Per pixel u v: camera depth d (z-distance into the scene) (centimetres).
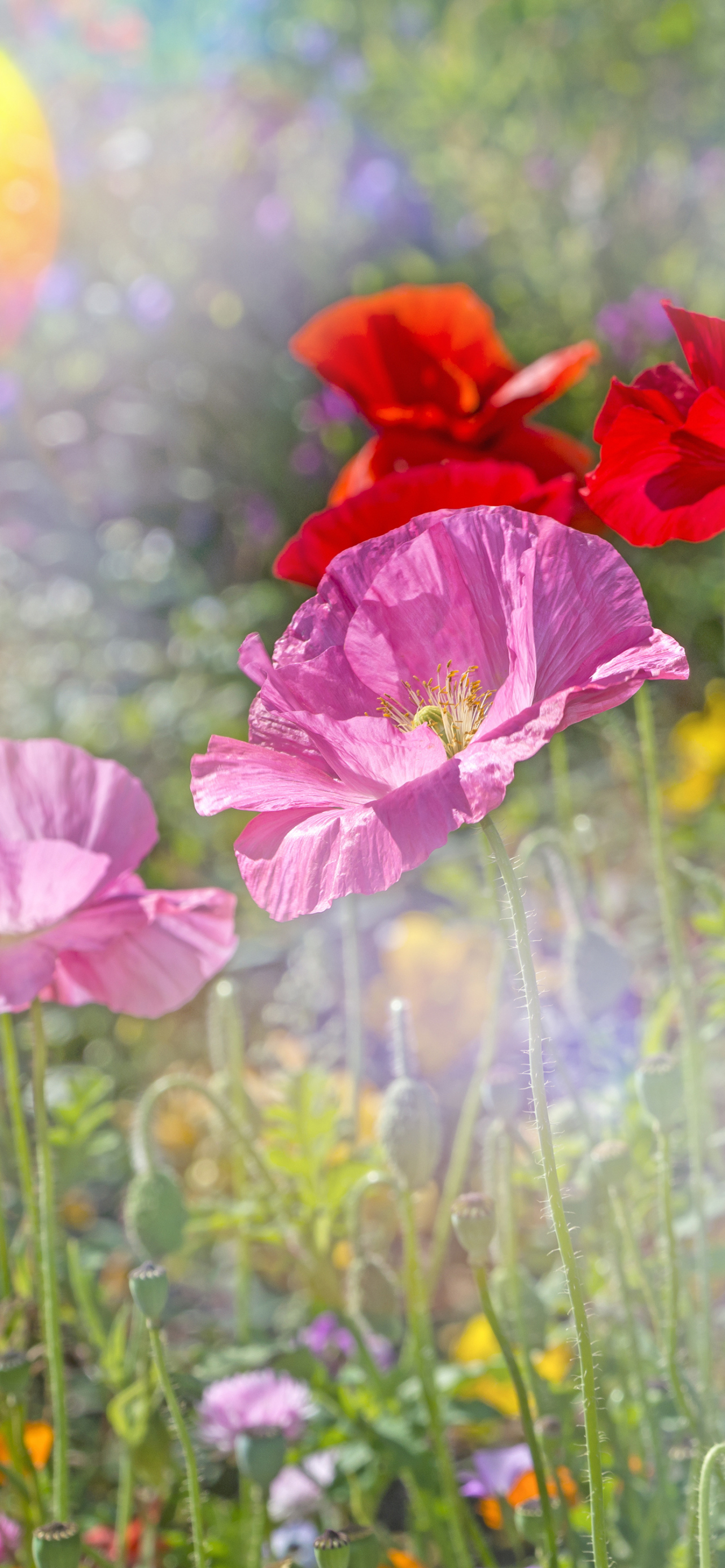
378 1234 82
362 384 74
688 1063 67
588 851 76
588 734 127
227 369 179
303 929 106
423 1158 65
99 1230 83
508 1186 66
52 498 166
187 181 182
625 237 179
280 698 58
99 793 64
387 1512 75
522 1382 61
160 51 198
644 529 62
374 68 204
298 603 150
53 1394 63
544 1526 62
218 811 57
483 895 91
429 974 88
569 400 162
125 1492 67
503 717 57
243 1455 65
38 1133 63
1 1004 60
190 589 149
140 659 140
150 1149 67
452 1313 83
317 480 175
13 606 143
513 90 200
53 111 182
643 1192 70
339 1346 74
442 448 71
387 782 57
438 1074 88
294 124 186
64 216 179
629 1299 65
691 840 103
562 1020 76
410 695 58
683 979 67
